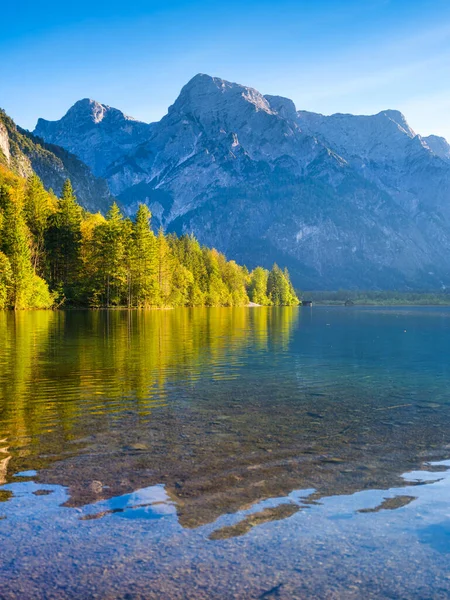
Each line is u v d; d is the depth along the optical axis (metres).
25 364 22.92
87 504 7.46
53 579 5.57
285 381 19.77
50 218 104.50
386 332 55.44
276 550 6.20
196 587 5.43
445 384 19.70
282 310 157.38
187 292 145.00
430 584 5.50
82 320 61.03
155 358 25.70
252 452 10.21
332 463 9.59
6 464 9.27
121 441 10.89
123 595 5.29
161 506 7.42
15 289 82.12
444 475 8.95
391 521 7.01
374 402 15.93
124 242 106.44
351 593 5.34
